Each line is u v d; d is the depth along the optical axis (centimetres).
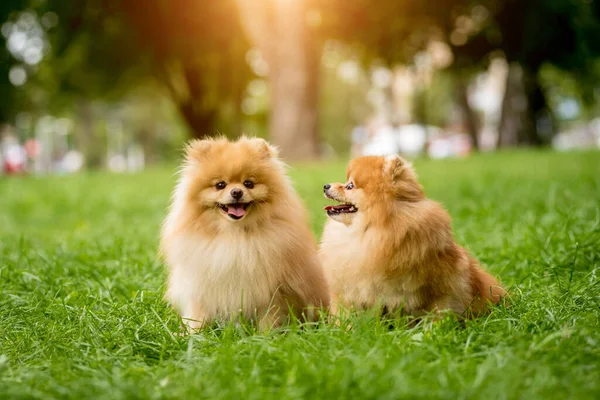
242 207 154
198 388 124
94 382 127
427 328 143
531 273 172
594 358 130
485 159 501
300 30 605
